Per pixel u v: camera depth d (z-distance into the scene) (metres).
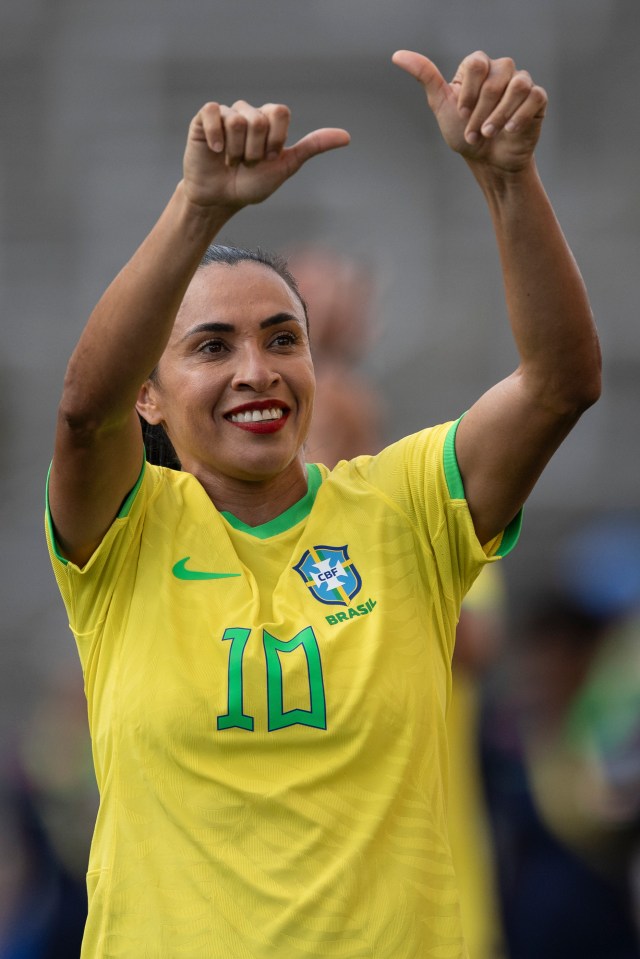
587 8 66.50
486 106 9.62
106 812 10.42
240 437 10.80
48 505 10.67
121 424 10.20
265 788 9.95
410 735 10.21
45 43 65.19
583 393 10.48
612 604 21.34
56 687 37.97
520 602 37.81
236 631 10.32
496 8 66.62
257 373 10.65
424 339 55.94
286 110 9.24
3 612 48.00
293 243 59.75
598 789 19.66
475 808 18.25
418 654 10.53
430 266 58.69
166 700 10.12
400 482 11.02
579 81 65.94
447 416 53.69
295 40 66.44
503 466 10.70
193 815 10.02
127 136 64.25
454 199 61.47
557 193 62.91
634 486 51.47
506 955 19.62
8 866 23.19
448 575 10.94
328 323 19.02
